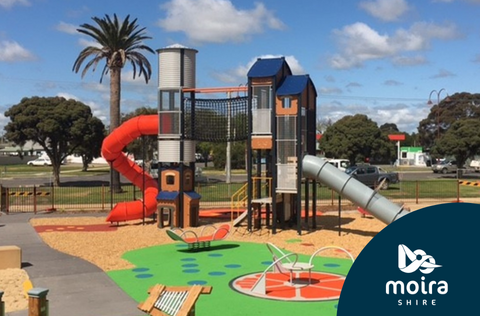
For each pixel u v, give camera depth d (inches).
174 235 616.4
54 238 728.3
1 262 522.0
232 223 794.8
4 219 944.9
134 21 1631.4
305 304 400.8
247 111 777.6
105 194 1427.2
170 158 837.2
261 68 772.0
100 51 1628.9
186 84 840.9
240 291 440.8
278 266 509.7
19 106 1713.8
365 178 1599.4
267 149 806.5
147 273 515.5
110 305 397.1
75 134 1710.1
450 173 2522.1
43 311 301.3
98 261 571.2
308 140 820.0
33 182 1929.1
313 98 844.0
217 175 2367.1
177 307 307.7
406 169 3061.0
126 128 908.6
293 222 827.4
